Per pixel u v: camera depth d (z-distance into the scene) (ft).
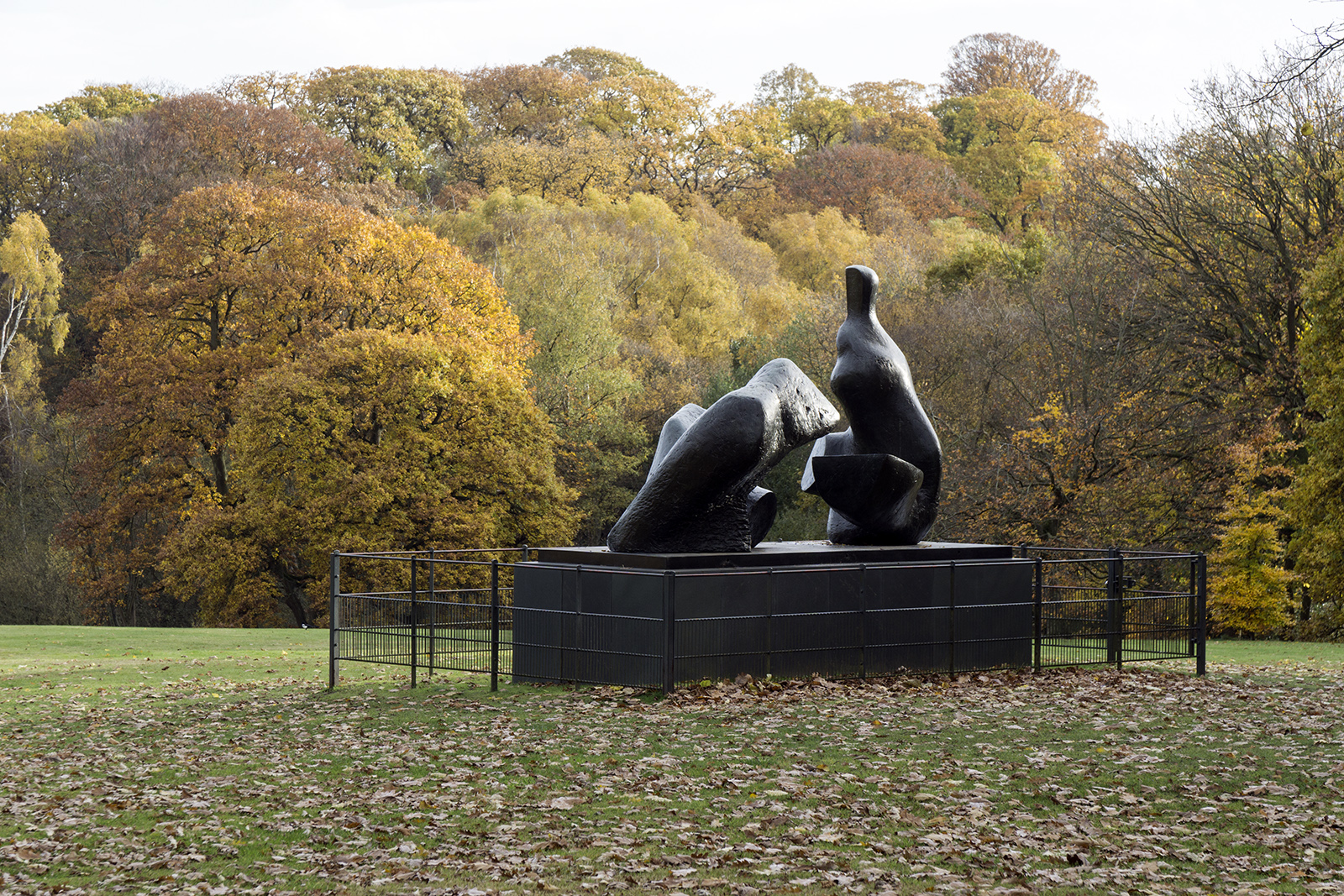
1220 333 107.14
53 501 154.51
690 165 255.09
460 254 138.72
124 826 26.73
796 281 210.79
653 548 45.44
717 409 44.86
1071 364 106.11
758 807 27.48
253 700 45.06
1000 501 97.35
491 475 125.18
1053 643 49.78
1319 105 98.07
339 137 218.59
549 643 45.09
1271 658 62.49
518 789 29.37
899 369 50.62
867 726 36.45
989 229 230.07
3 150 183.21
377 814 27.43
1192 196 103.86
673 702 39.86
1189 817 26.40
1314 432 90.48
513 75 259.19
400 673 51.29
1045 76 281.54
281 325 132.46
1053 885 22.25
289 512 118.93
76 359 177.58
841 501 49.67
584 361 159.84
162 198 178.40
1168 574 92.12
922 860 23.76
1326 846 24.40
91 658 62.34
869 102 300.81
